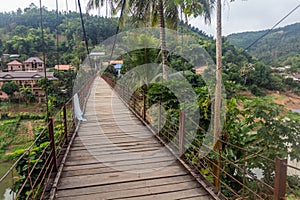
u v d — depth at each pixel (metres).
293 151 2.92
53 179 2.85
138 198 2.54
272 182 2.91
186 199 2.54
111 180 2.90
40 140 3.65
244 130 3.27
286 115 3.04
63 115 4.29
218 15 3.80
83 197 2.54
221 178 3.13
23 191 2.90
